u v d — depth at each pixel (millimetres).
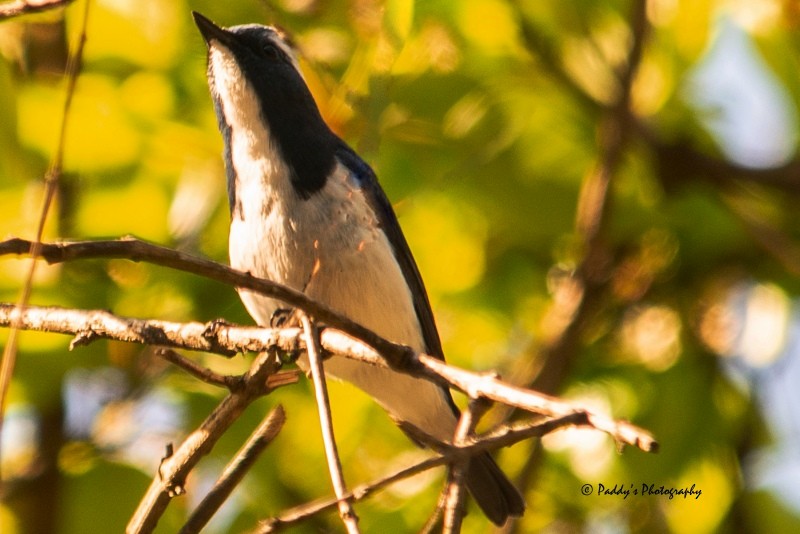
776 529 11258
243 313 10164
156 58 10422
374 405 11156
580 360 11531
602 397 11414
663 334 11586
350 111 10109
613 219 11047
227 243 10359
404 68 10391
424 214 11453
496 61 10992
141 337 7078
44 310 7117
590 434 11422
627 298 11367
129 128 10016
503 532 9617
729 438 11422
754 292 11695
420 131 10500
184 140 10227
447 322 11875
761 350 11641
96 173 10094
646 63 11727
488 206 10820
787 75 11719
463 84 10570
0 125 9062
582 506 11562
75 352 9711
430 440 4930
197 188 10344
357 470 11398
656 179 11281
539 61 11195
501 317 11852
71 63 6258
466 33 10922
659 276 11438
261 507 10477
